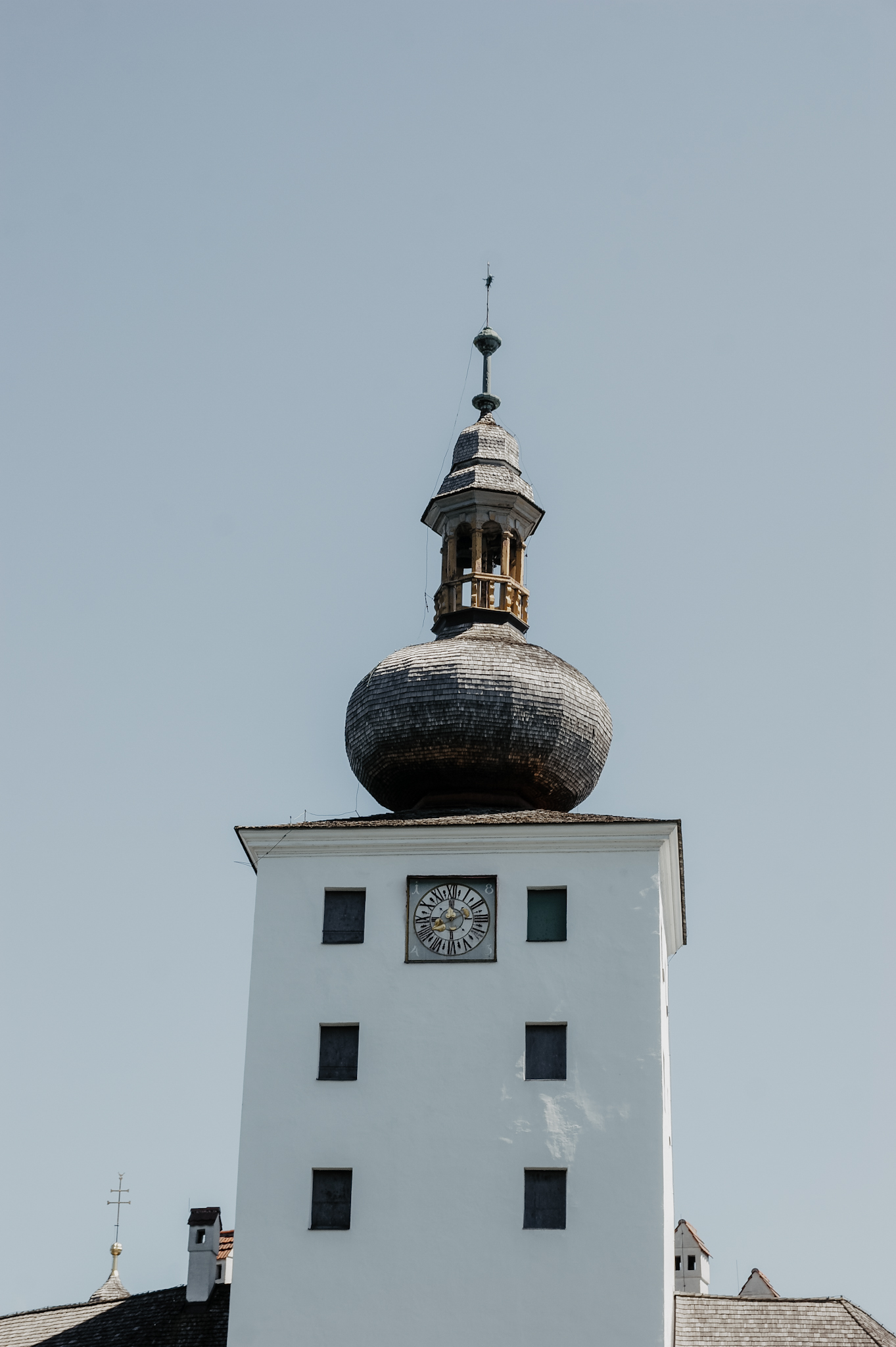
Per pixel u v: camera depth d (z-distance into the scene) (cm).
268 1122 5200
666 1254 5094
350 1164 5141
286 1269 5041
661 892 5500
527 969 5312
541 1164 5100
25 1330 5759
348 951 5375
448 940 5366
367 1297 4997
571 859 5438
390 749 5881
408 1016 5284
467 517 6375
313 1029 5294
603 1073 5184
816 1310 5597
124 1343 5450
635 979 5281
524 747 5825
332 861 5497
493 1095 5178
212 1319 5475
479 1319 4953
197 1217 5731
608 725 6050
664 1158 5131
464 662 5850
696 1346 5422
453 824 5459
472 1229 5041
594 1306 4944
